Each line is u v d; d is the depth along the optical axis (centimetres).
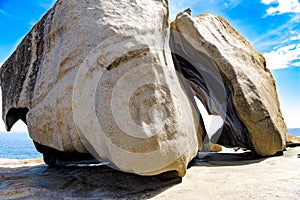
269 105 461
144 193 247
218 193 231
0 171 364
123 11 287
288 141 533
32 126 315
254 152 455
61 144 284
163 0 333
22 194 245
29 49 360
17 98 346
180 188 254
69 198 237
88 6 297
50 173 337
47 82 308
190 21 418
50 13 344
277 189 223
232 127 513
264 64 541
